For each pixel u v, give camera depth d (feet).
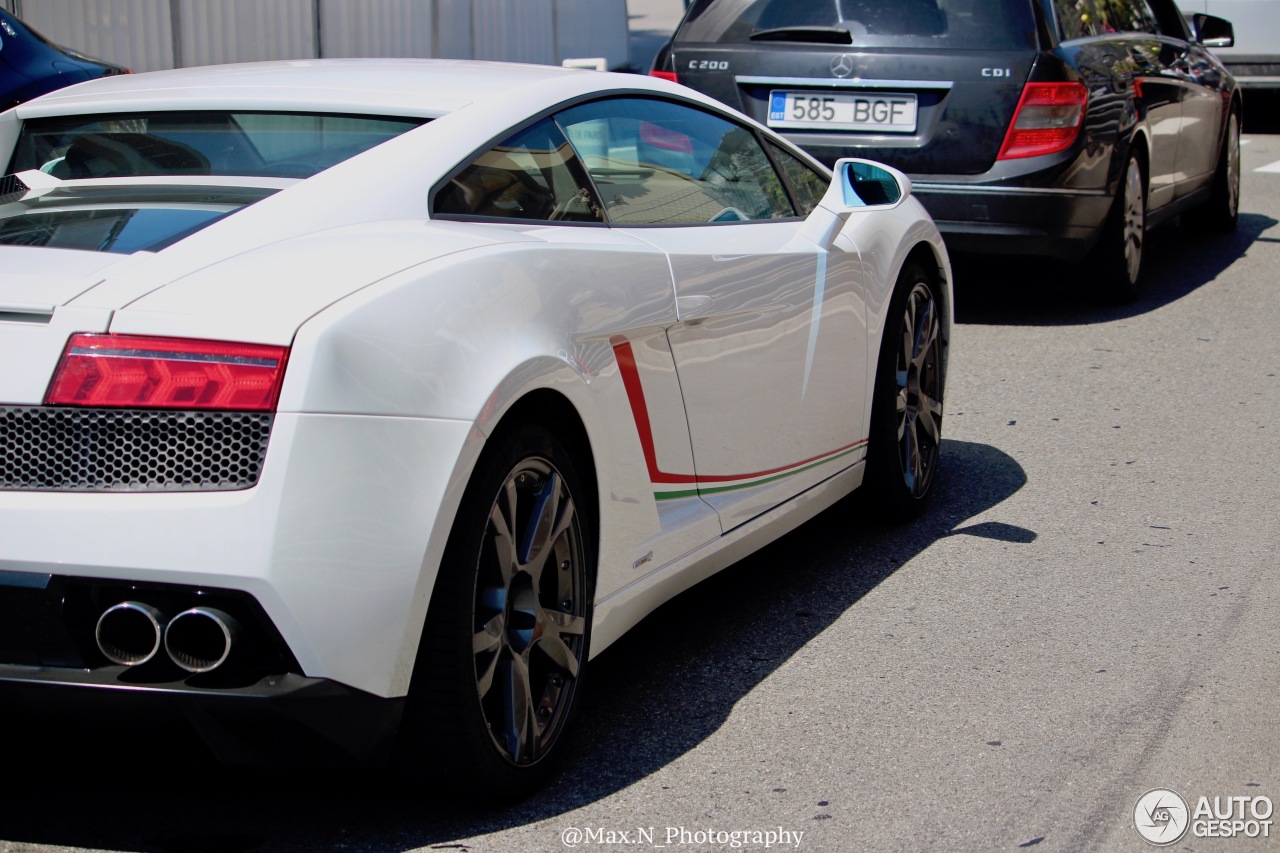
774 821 8.78
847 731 10.11
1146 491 16.15
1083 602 12.76
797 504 12.79
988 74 22.66
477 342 8.25
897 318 14.39
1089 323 24.99
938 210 23.00
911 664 11.35
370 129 9.89
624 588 10.11
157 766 9.36
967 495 16.10
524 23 50.49
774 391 12.01
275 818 8.70
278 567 7.29
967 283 28.63
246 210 8.70
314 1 43.75
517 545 8.89
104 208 8.97
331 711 7.59
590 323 9.29
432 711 8.18
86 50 40.65
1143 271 29.73
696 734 10.07
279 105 10.14
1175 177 28.76
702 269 10.85
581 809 8.91
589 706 10.54
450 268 8.35
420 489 7.77
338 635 7.50
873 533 14.80
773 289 11.88
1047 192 22.75
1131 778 9.40
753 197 12.80
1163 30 30.19
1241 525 14.94
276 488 7.30
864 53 23.20
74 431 7.41
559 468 9.12
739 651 11.66
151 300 7.57
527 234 9.45
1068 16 23.77
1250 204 39.27
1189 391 20.57
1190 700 10.66
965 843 8.53
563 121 10.68
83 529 7.28
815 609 12.62
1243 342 23.53
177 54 41.78
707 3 24.54
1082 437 18.37
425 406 7.84
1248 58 51.83
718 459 11.22
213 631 7.38
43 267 7.89
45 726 9.59
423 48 46.68
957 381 21.21
